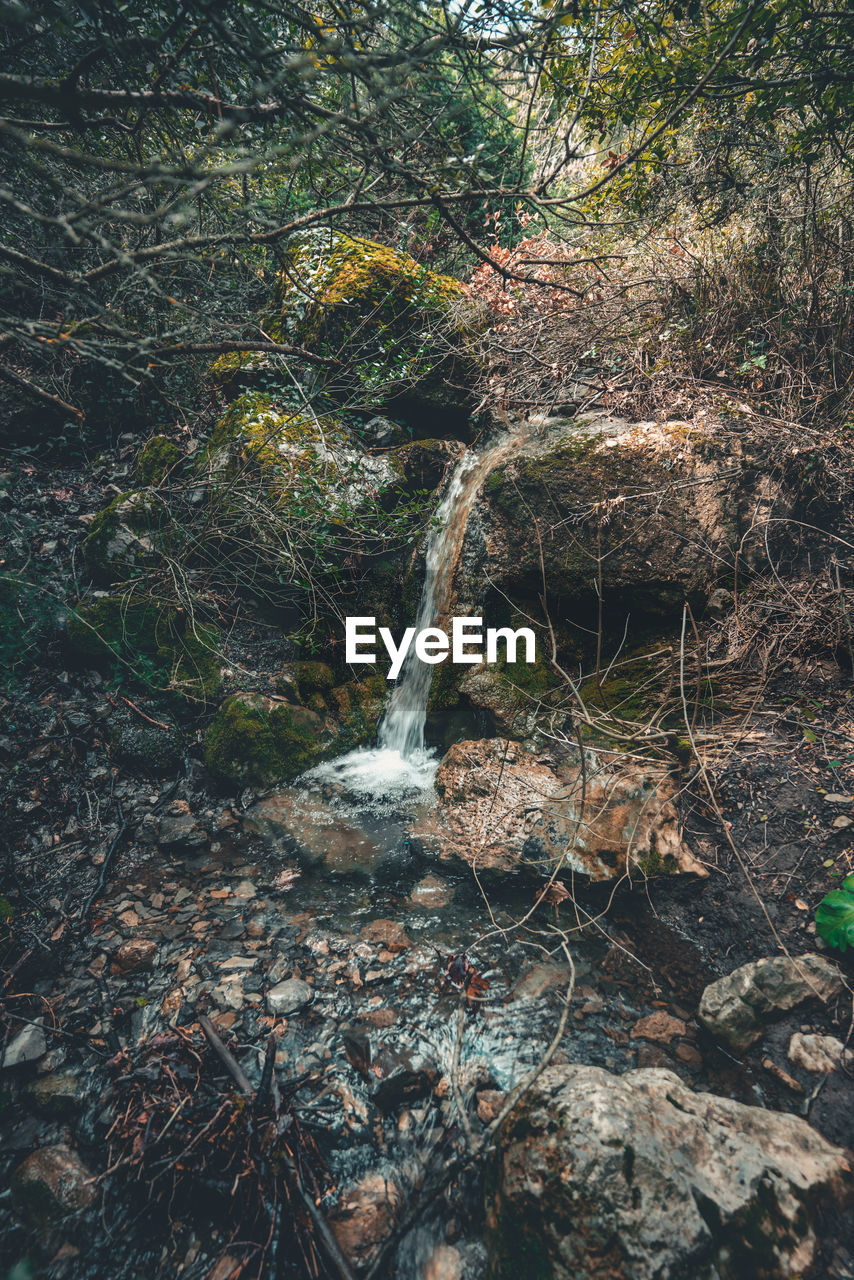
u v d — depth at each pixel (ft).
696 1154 5.92
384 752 13.96
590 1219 5.40
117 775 11.99
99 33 6.81
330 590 14.10
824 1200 5.85
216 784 12.51
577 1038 7.78
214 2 6.56
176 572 13.51
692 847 9.73
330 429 14.97
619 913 9.50
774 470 11.89
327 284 15.56
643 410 13.28
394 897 10.16
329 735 13.55
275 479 13.75
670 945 8.91
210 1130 6.56
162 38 6.86
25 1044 7.73
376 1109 7.11
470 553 13.39
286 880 10.53
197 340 12.64
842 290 11.85
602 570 12.25
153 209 10.27
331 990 8.52
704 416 12.51
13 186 9.55
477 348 15.94
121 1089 7.14
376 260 15.72
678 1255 5.19
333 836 11.49
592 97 10.56
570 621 12.79
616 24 9.89
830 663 10.80
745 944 8.58
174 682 12.98
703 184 12.86
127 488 15.10
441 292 16.24
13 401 14.96
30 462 15.08
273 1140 6.41
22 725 11.57
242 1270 5.91
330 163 8.76
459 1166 6.61
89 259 11.43
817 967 7.80
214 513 13.94
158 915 9.80
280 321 16.20
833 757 9.77
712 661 11.31
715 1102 6.57
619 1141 5.76
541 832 10.38
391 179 10.05
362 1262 5.89
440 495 15.33
